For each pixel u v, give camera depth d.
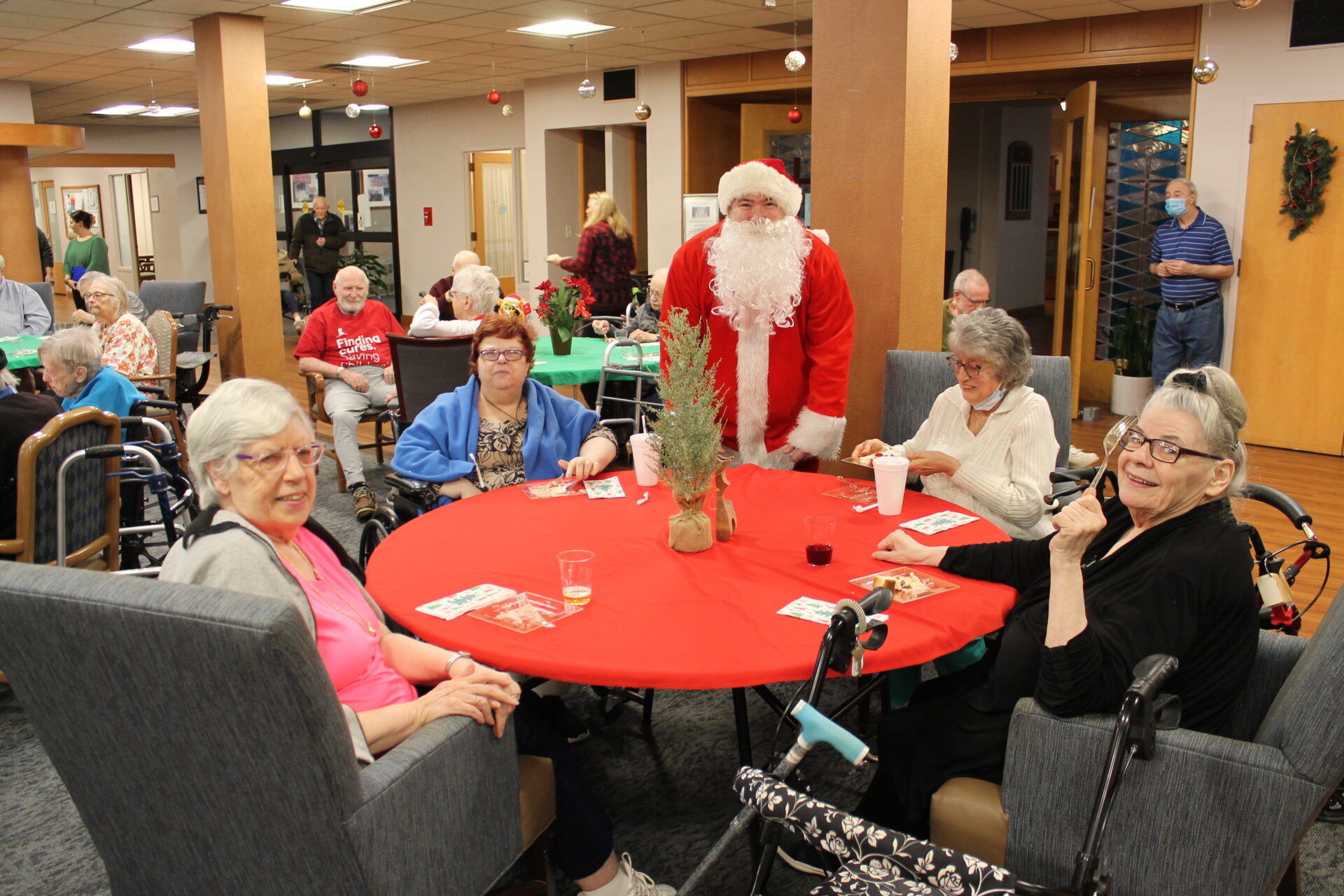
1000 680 1.79
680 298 3.34
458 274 5.49
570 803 1.79
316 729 1.19
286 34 7.89
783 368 3.28
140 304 6.85
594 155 10.91
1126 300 8.10
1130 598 1.56
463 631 1.71
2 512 2.79
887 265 3.61
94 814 1.41
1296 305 6.31
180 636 1.17
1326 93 6.07
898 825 1.89
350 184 14.36
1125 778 1.42
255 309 7.40
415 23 7.43
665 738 2.73
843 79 3.60
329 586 1.78
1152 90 7.58
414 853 1.38
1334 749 1.27
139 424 3.28
